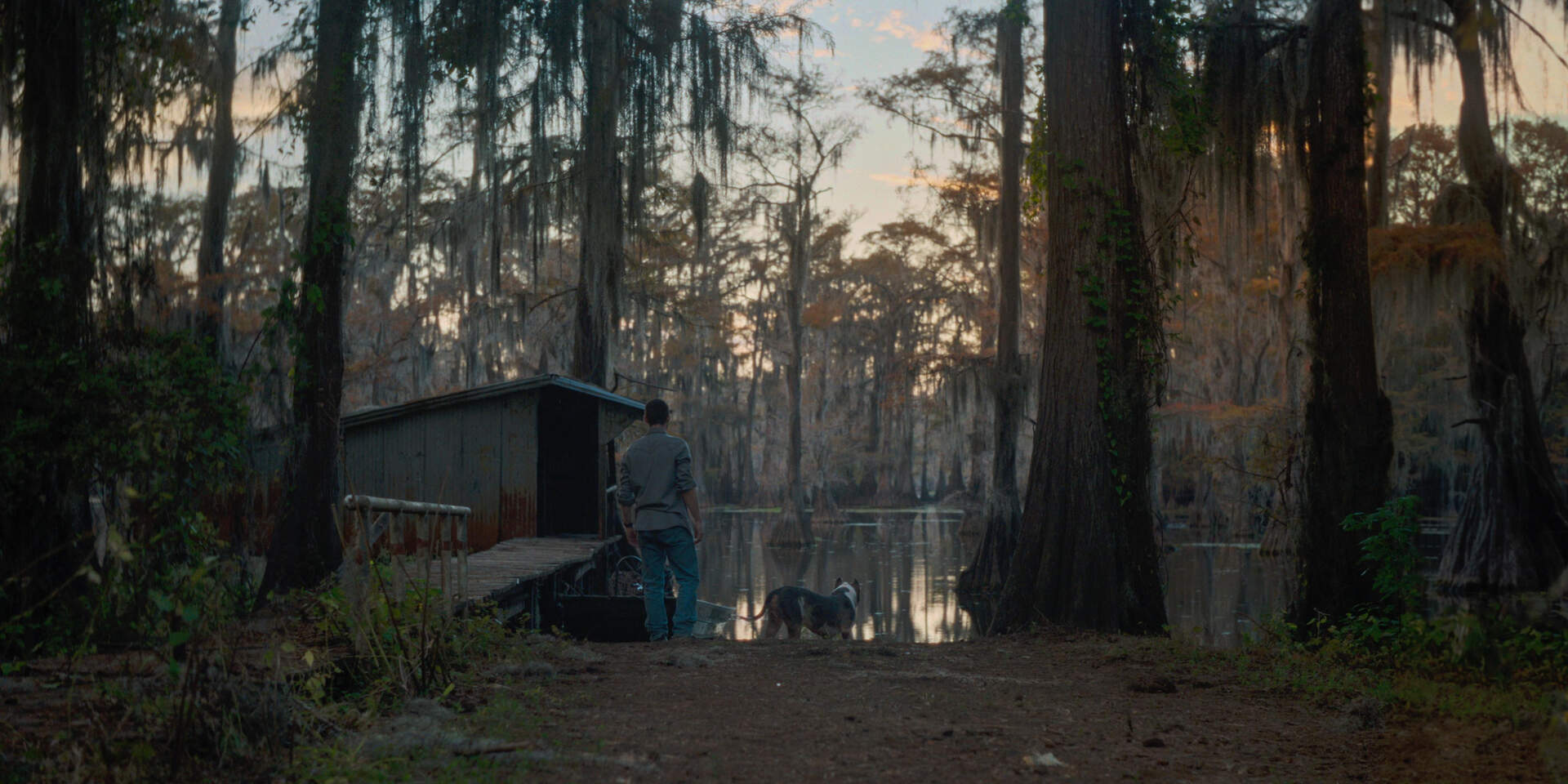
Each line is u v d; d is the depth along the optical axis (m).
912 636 15.93
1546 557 18.64
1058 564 9.84
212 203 18.75
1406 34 16.86
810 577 26.31
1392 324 20.19
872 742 4.25
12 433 5.93
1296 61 13.40
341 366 11.34
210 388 7.04
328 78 11.39
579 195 20.75
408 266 42.78
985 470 53.34
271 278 26.58
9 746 3.16
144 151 8.62
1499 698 5.14
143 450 6.23
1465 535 19.83
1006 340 26.22
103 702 3.65
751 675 6.11
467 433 16.20
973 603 20.69
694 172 21.02
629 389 50.66
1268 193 18.08
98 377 6.37
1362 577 10.08
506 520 16.06
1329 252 11.22
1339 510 10.46
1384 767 3.99
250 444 7.70
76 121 7.31
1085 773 3.82
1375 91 17.73
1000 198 32.62
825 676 6.12
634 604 9.17
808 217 40.50
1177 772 3.87
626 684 5.63
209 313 18.69
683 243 33.16
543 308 36.69
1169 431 38.28
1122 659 7.18
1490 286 19.53
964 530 39.06
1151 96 11.70
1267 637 9.12
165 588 5.55
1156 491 30.83
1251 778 3.80
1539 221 19.64
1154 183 13.40
